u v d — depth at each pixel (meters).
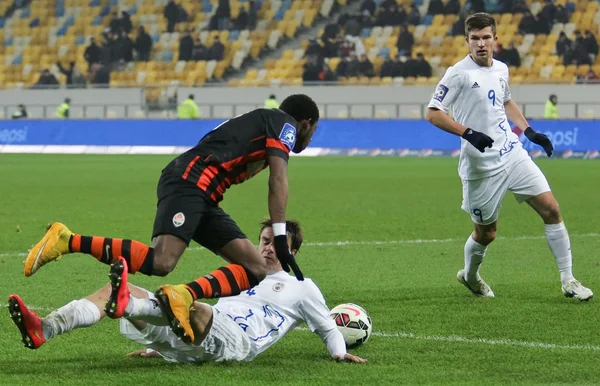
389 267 30.09
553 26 107.94
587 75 99.88
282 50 116.94
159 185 16.66
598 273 28.84
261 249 17.81
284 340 19.22
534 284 26.67
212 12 123.50
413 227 41.06
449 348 18.55
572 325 20.92
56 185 63.09
